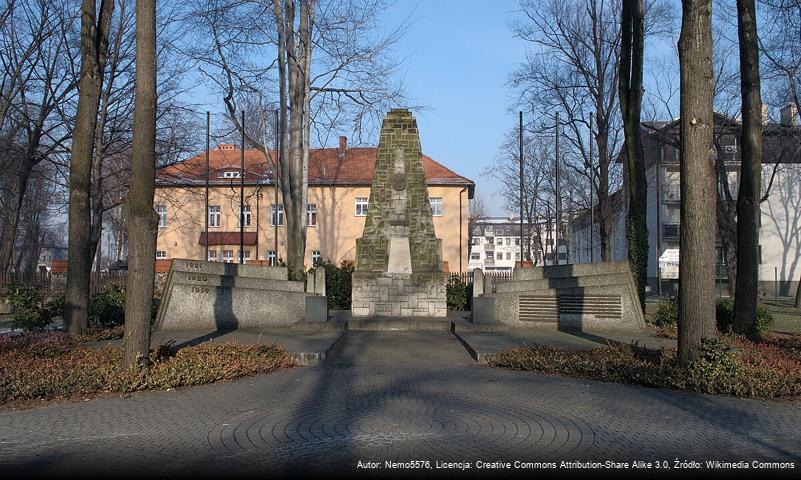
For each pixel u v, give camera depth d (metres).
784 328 20.19
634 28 18.91
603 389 9.40
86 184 14.81
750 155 15.40
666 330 16.20
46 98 30.05
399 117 19.69
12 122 30.33
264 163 49.09
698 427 7.14
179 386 9.69
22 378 9.23
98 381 9.25
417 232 19.41
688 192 9.90
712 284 9.84
